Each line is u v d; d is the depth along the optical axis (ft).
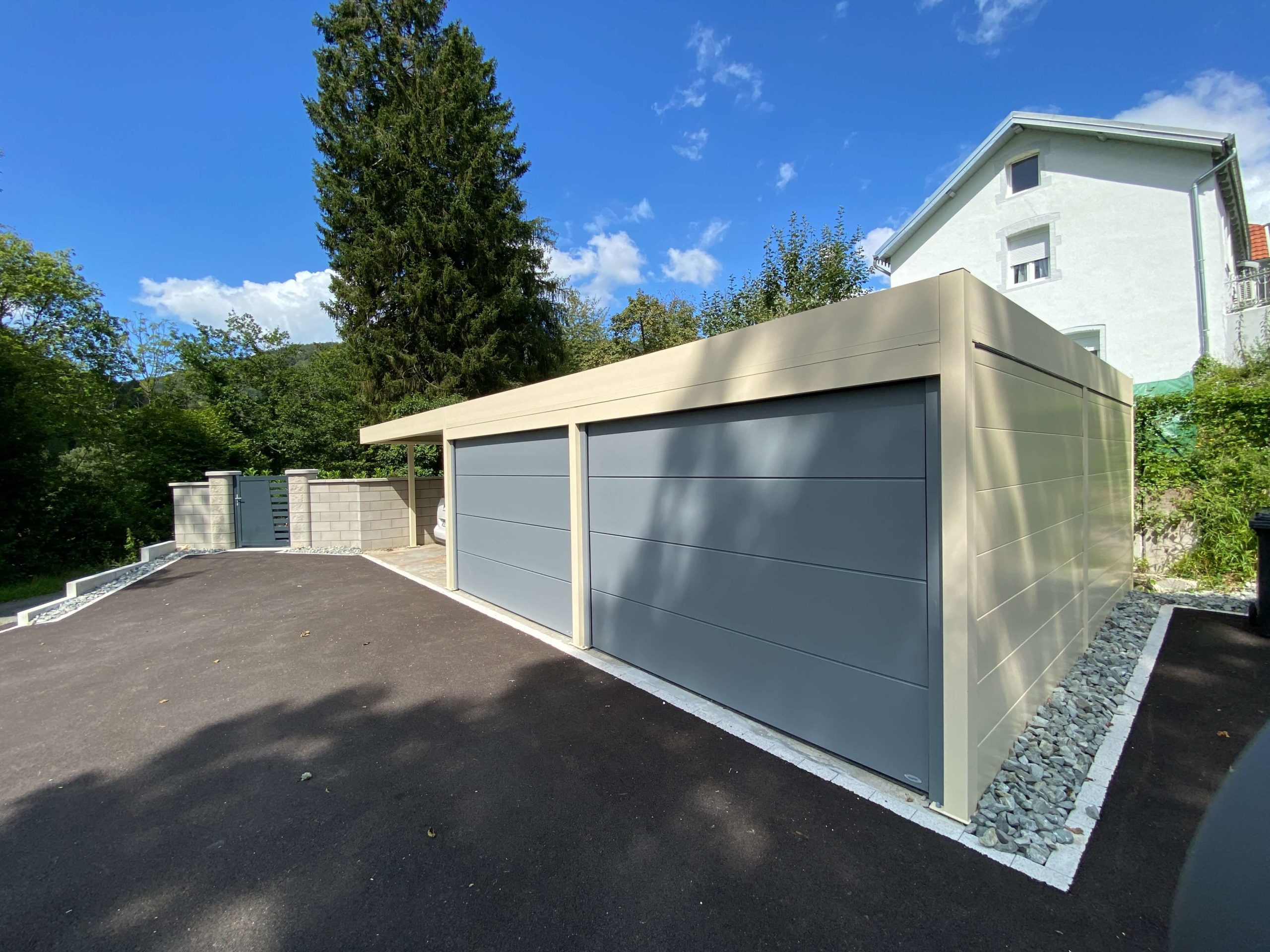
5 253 56.85
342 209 53.21
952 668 8.18
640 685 13.91
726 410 12.01
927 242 51.57
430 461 54.24
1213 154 38.93
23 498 32.68
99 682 15.11
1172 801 8.73
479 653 16.75
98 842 8.36
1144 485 24.08
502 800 9.23
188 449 49.08
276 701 13.56
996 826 8.07
